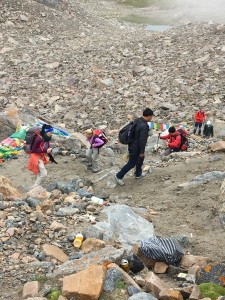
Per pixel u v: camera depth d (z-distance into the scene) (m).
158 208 10.70
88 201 10.75
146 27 61.84
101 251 7.49
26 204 9.83
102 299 6.26
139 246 7.87
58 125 20.19
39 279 6.75
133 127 12.34
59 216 9.42
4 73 30.31
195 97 24.36
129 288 6.42
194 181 11.66
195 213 10.12
